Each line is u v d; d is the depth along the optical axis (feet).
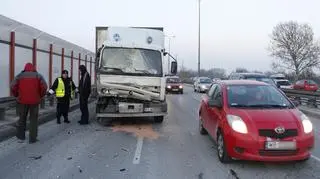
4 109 38.58
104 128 37.68
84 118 40.29
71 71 82.69
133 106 38.75
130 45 38.91
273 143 21.44
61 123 41.01
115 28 40.86
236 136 22.11
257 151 21.59
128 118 45.29
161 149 27.58
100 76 38.27
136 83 38.55
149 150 27.22
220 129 24.35
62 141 30.53
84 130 36.32
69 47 80.07
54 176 20.58
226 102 25.48
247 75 75.97
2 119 38.37
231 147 22.40
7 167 22.38
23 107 30.07
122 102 38.75
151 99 39.11
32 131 29.81
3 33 44.14
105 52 38.65
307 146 21.89
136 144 29.45
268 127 21.79
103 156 25.26
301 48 264.31
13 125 34.91
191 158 24.81
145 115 39.09
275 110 23.97
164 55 40.24
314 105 60.13
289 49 266.16
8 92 45.91
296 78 262.88
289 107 25.20
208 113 29.68
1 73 44.09
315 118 50.01
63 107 40.81
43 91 30.09
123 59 38.68
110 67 38.50
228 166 22.81
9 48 46.32
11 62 46.60
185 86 189.47
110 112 38.78
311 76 259.60
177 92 114.83
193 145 29.07
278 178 20.42
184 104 70.18
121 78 38.37
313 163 23.66
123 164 23.15
